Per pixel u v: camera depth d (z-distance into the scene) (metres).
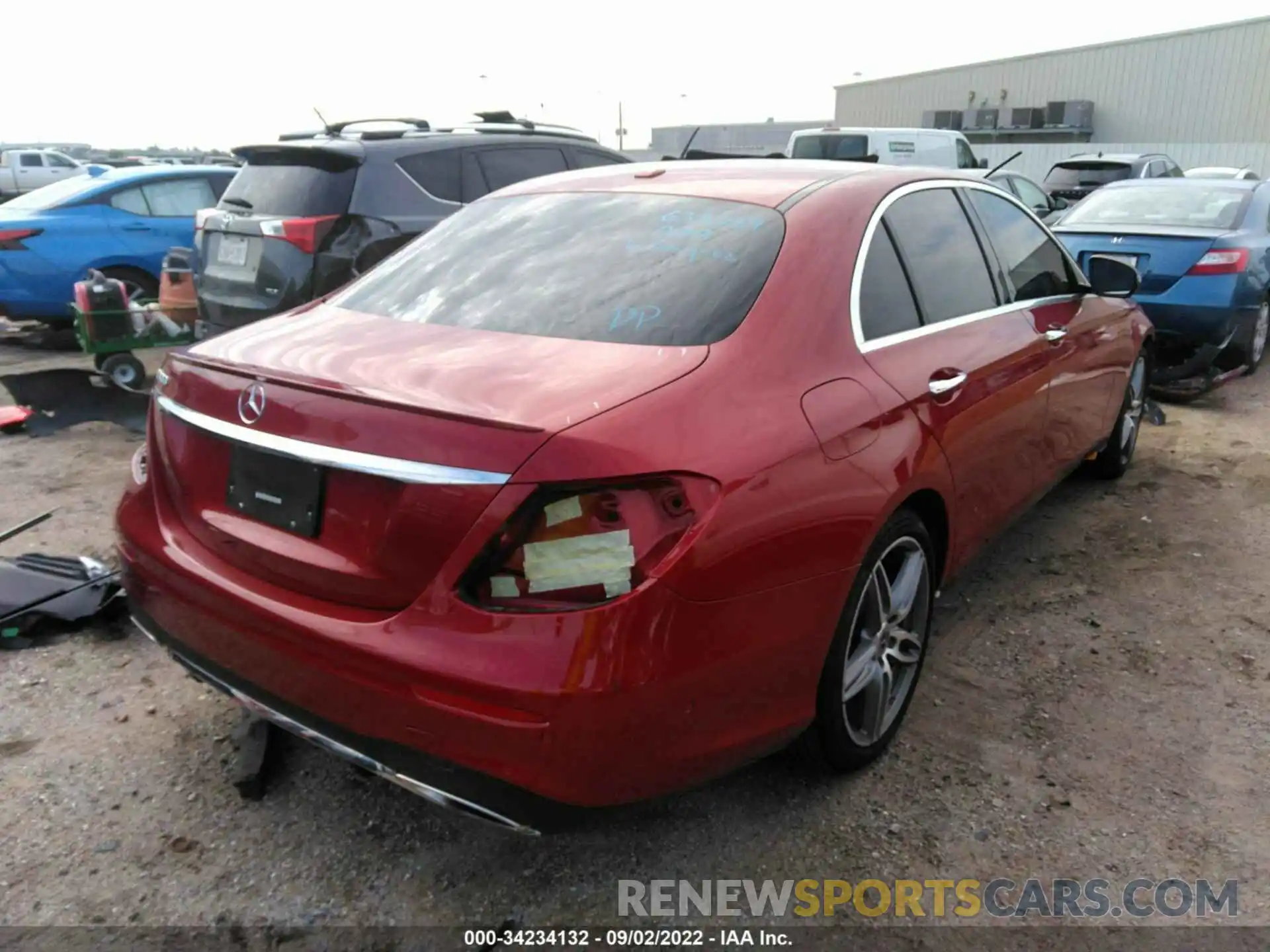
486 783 1.97
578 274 2.75
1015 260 3.81
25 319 8.90
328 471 2.14
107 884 2.41
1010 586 4.12
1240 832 2.64
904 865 2.53
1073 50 37.97
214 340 2.70
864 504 2.46
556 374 2.21
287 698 2.22
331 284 5.91
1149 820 2.69
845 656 2.56
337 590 2.15
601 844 2.59
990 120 38.16
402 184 6.20
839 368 2.57
